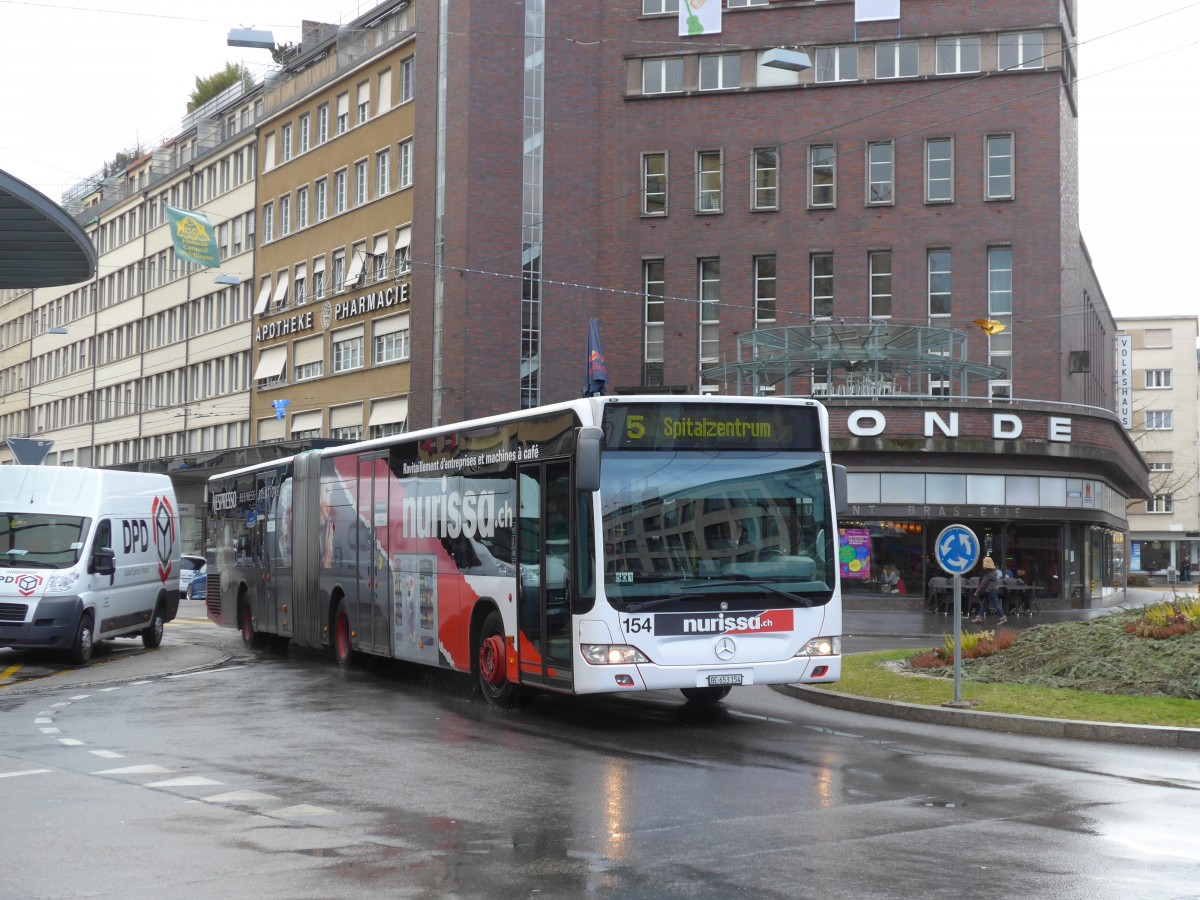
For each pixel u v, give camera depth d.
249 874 7.28
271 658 23.09
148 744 12.56
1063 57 48.97
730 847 7.88
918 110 48.97
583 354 51.00
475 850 7.83
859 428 42.12
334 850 7.86
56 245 25.72
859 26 49.66
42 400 93.31
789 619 13.50
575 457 13.32
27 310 96.69
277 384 64.06
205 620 35.88
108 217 83.81
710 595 13.25
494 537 15.14
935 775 10.53
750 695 17.11
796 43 50.22
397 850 7.84
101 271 84.75
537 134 50.97
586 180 51.31
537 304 50.59
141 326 79.12
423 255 52.88
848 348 40.69
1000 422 42.25
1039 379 47.44
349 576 19.83
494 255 50.31
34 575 21.64
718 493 13.49
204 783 10.28
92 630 22.42
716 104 50.88
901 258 48.84
